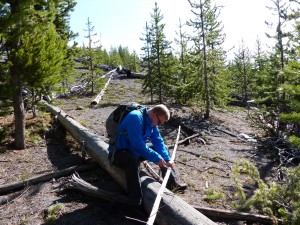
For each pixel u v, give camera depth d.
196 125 12.55
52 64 8.15
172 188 5.77
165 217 4.14
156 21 17.17
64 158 7.63
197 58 14.58
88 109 14.82
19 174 6.58
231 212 4.88
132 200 4.58
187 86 15.16
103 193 5.18
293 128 10.70
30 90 9.27
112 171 5.73
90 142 7.22
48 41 8.27
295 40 6.06
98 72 21.92
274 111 11.19
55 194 5.61
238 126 13.22
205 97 14.53
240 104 21.61
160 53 17.30
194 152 8.76
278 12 10.77
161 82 17.55
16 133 8.05
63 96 19.50
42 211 4.96
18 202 5.34
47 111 11.62
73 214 4.84
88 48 21.30
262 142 10.55
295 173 4.66
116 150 4.84
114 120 4.87
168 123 12.59
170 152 8.61
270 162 8.45
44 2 8.04
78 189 5.54
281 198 4.71
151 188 4.70
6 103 7.95
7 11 7.04
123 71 34.31
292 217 4.12
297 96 6.42
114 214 4.87
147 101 18.22
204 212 4.91
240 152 9.23
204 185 6.25
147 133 4.76
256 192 4.89
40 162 7.32
